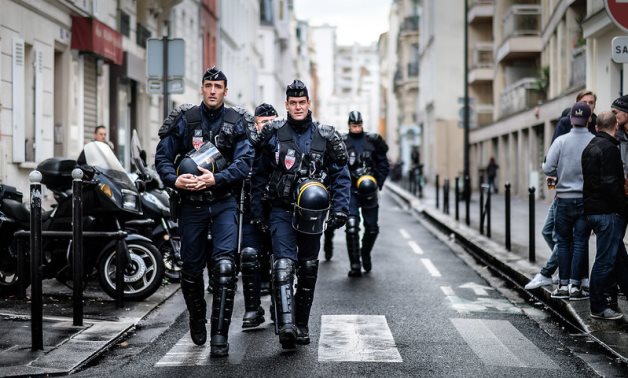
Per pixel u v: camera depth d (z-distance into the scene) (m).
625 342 7.39
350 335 7.74
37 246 6.82
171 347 7.27
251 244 7.70
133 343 7.45
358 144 11.87
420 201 31.97
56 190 9.90
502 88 40.00
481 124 49.06
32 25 16.44
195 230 6.82
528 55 36.53
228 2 47.28
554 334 7.94
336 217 7.13
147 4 26.23
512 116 35.47
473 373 6.36
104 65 22.09
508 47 35.09
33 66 16.62
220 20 43.12
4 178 14.91
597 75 19.22
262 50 73.44
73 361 6.54
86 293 10.05
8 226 9.47
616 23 7.88
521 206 27.62
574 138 8.96
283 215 7.02
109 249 9.40
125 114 24.56
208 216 6.79
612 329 7.89
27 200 16.17
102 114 22.02
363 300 9.81
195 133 6.84
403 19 73.19
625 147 8.72
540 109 29.23
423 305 9.53
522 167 34.22
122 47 22.33
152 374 6.27
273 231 7.03
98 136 14.64
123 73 22.91
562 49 26.45
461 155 54.69
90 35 19.11
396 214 26.88
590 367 6.60
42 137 17.06
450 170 54.62
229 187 6.82
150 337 7.72
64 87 18.86
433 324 8.37
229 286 6.80
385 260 13.98
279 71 83.06
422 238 18.28
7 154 15.08
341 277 11.80
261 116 9.38
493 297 10.20
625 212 8.12
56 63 18.89
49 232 8.20
